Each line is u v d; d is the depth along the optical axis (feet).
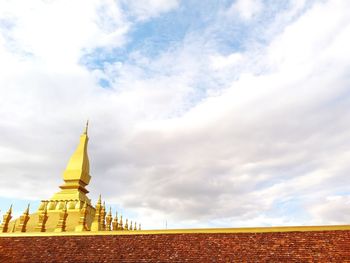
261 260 68.90
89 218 131.03
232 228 79.61
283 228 76.69
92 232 85.97
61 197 140.46
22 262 79.56
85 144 161.79
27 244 85.76
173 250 76.02
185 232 81.35
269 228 77.41
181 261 72.18
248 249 72.64
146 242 80.07
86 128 166.40
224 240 76.79
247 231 78.18
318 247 69.97
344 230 73.67
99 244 81.87
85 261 76.69
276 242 73.31
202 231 80.64
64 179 151.43
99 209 118.62
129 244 80.28
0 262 80.59
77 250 80.94
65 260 78.07
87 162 158.30
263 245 73.05
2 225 110.01
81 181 152.15
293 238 73.67
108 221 125.49
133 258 75.36
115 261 75.25
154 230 83.35
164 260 73.20
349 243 69.87
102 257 77.15
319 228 75.00
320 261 66.44
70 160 156.25
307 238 73.00
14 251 83.82
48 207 135.33
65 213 113.39
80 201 136.56
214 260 71.05
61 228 109.70
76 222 123.34
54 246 83.66
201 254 73.41
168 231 82.43
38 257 80.53
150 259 74.18
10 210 112.78
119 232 84.84
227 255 71.87
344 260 65.92
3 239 88.58
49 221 126.52
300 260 67.41
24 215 111.45
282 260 68.08
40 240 86.69
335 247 69.36
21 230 108.88
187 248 75.97
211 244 76.13
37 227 111.04
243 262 69.15
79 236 85.81
